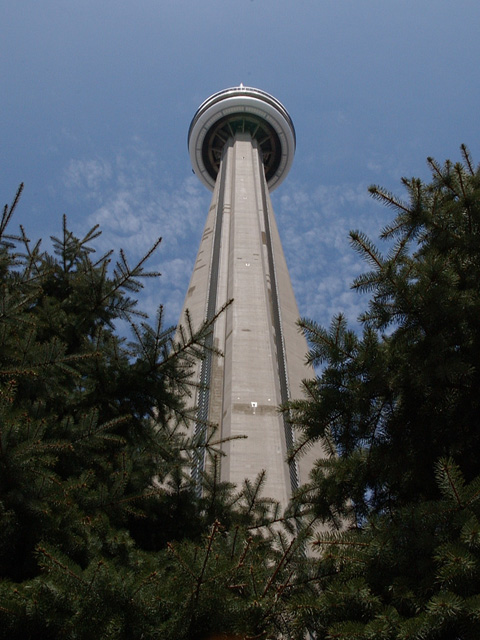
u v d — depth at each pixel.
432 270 8.23
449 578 6.02
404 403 8.63
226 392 31.86
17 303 9.80
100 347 10.89
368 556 6.77
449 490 6.54
